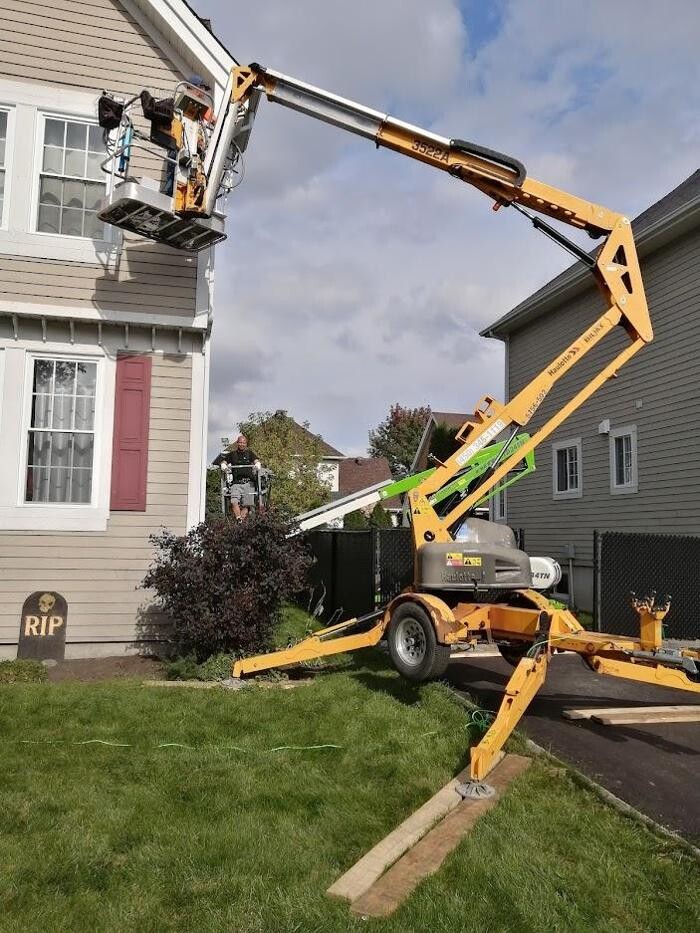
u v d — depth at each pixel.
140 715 5.99
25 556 8.64
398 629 6.69
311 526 8.46
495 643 6.91
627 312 7.70
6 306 8.75
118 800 4.25
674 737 5.81
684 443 12.89
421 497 7.16
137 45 9.45
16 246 8.86
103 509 8.92
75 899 3.18
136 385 9.21
